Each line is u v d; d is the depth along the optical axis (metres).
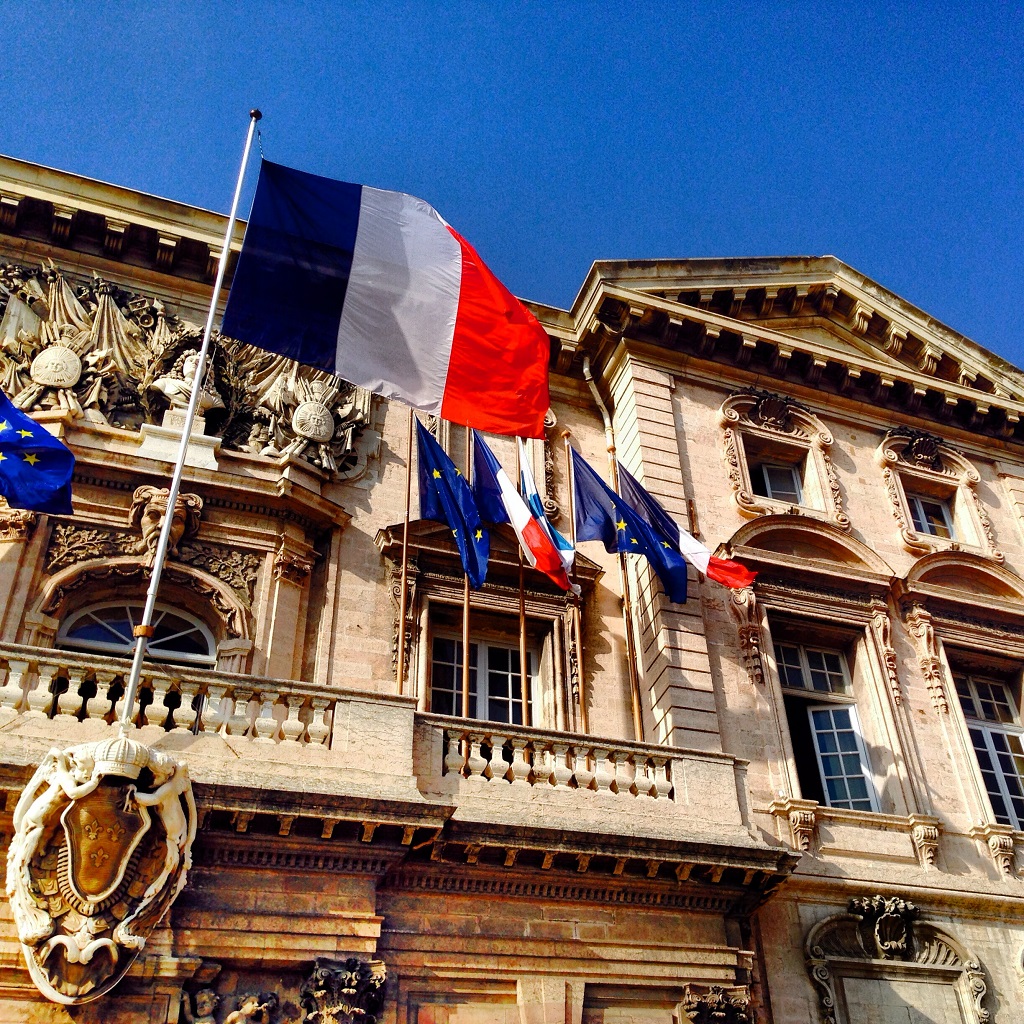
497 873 13.50
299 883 12.53
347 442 18.33
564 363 21.30
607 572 19.00
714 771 15.20
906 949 15.78
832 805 17.75
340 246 15.62
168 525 12.99
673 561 17.25
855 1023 14.96
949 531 22.44
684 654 17.19
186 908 11.95
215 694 12.97
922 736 18.38
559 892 13.85
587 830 13.63
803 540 20.09
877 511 21.44
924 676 19.11
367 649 16.52
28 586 15.16
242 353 18.64
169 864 11.36
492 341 16.14
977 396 23.47
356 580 17.12
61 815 11.05
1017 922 16.75
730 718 17.12
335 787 12.50
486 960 13.20
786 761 17.03
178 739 12.48
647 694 17.48
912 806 17.33
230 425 17.95
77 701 12.27
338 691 13.43
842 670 19.27
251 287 14.87
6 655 12.21
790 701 18.66
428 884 13.38
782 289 23.34
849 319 24.36
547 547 16.41
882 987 15.41
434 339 15.80
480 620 17.78
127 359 17.94
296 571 16.78
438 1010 12.84
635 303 21.08
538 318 21.38
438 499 16.88
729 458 20.59
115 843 11.13
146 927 11.24
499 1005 13.12
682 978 13.95
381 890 13.20
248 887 12.31
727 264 22.77
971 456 23.47
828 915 15.69
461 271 16.27
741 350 21.92
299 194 15.64
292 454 17.53
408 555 17.50
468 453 19.41
